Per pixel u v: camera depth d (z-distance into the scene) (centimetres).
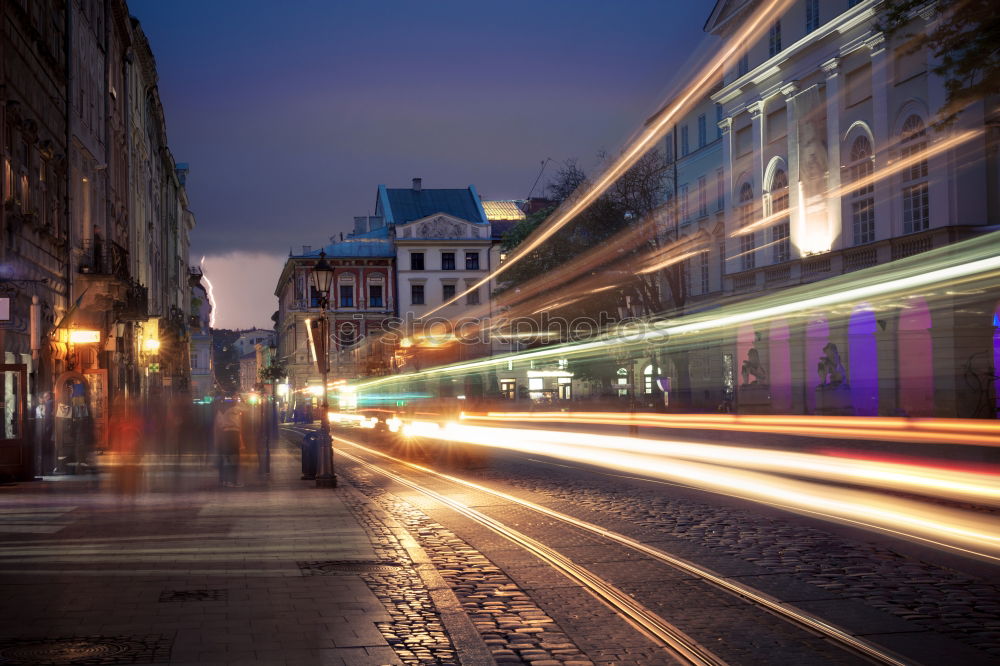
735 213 5194
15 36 2294
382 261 9900
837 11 4191
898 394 3650
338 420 7269
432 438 2916
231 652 647
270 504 1565
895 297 3675
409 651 656
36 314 2370
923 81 3641
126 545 1119
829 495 1530
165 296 6531
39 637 686
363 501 1616
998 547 1030
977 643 667
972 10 1988
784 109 4731
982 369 3262
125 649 653
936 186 3547
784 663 629
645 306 5291
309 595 839
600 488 1800
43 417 2152
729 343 5138
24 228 2381
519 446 3275
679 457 2553
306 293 9900
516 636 707
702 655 647
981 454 2202
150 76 5231
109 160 3638
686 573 941
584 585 895
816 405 4262
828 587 857
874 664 624
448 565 999
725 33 5306
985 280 3172
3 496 1692
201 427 3120
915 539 1094
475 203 10431
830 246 4259
